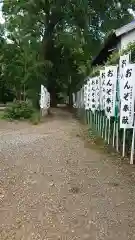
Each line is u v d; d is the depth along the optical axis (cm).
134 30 1451
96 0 2730
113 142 997
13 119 2061
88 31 2784
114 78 932
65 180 669
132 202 538
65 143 1109
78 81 3156
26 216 494
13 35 2766
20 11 2769
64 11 2769
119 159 831
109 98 949
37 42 2783
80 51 3034
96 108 1327
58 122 1928
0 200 561
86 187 621
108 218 479
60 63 3034
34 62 2712
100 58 2102
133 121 779
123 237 420
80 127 1638
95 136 1263
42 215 496
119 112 915
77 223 466
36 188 623
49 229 449
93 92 1398
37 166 789
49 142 1136
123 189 602
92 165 785
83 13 2728
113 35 1505
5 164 814
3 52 2767
